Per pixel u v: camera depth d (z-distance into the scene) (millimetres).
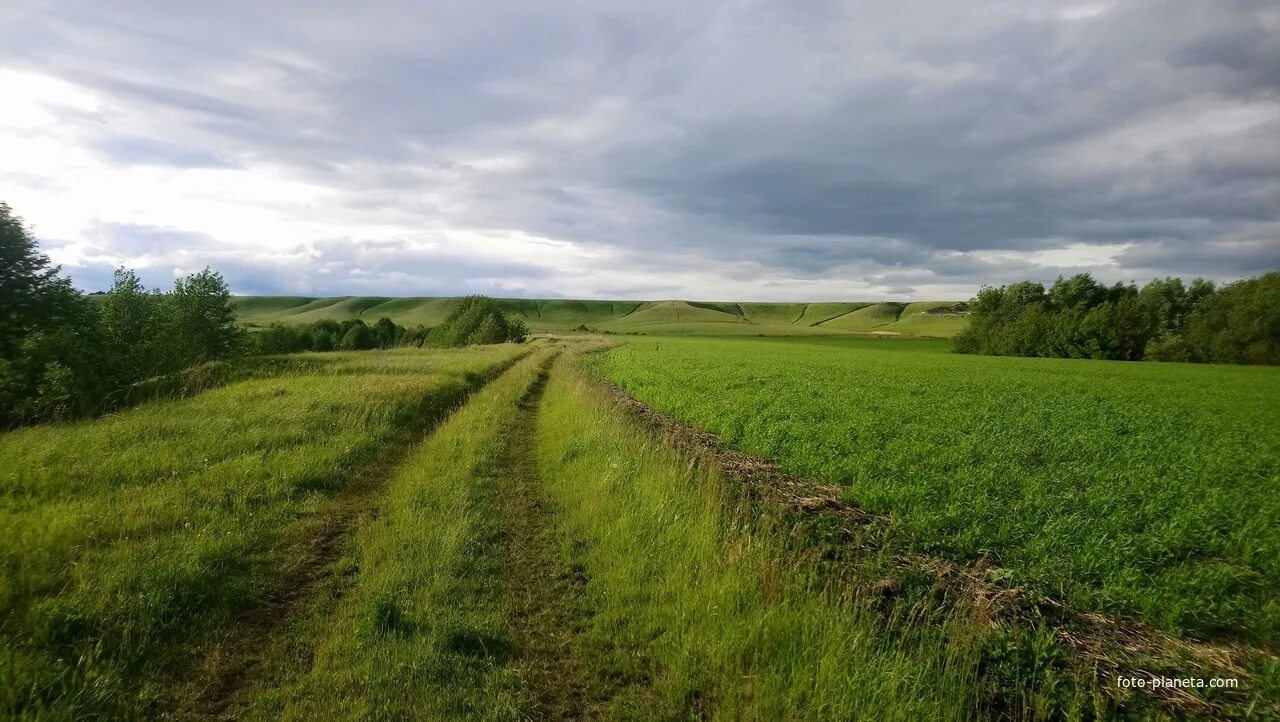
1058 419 18297
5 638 4387
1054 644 5367
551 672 4789
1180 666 5262
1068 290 86250
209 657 4719
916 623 5652
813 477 10992
